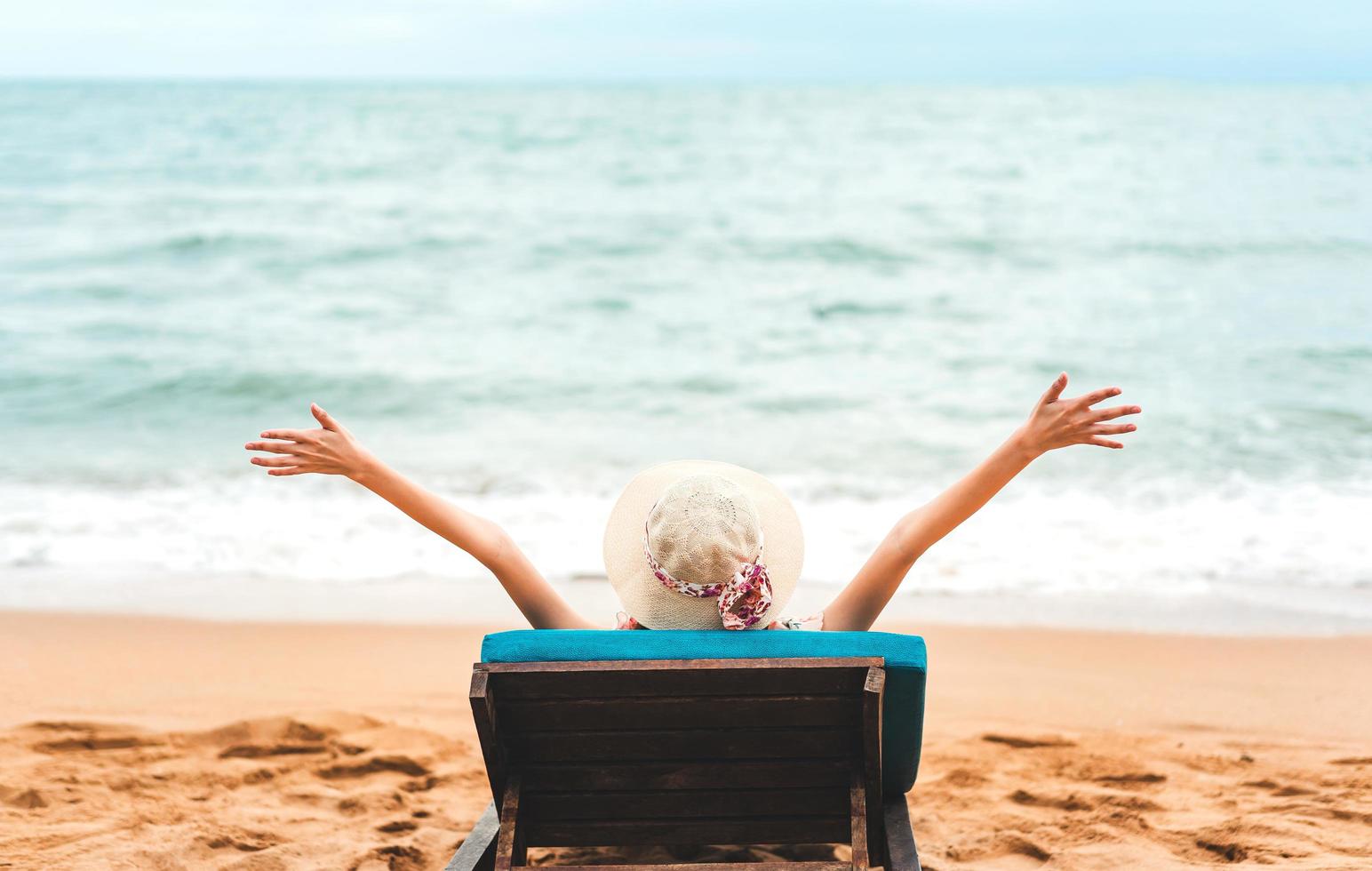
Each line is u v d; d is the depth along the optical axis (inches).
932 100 3388.3
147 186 1202.0
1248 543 271.6
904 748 99.3
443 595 240.7
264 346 537.6
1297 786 143.5
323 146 1674.5
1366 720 170.9
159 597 237.5
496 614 228.5
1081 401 97.0
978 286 691.4
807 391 459.2
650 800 95.3
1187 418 398.9
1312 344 516.1
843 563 262.5
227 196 1124.5
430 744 161.5
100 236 853.8
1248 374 466.0
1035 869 125.5
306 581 249.8
